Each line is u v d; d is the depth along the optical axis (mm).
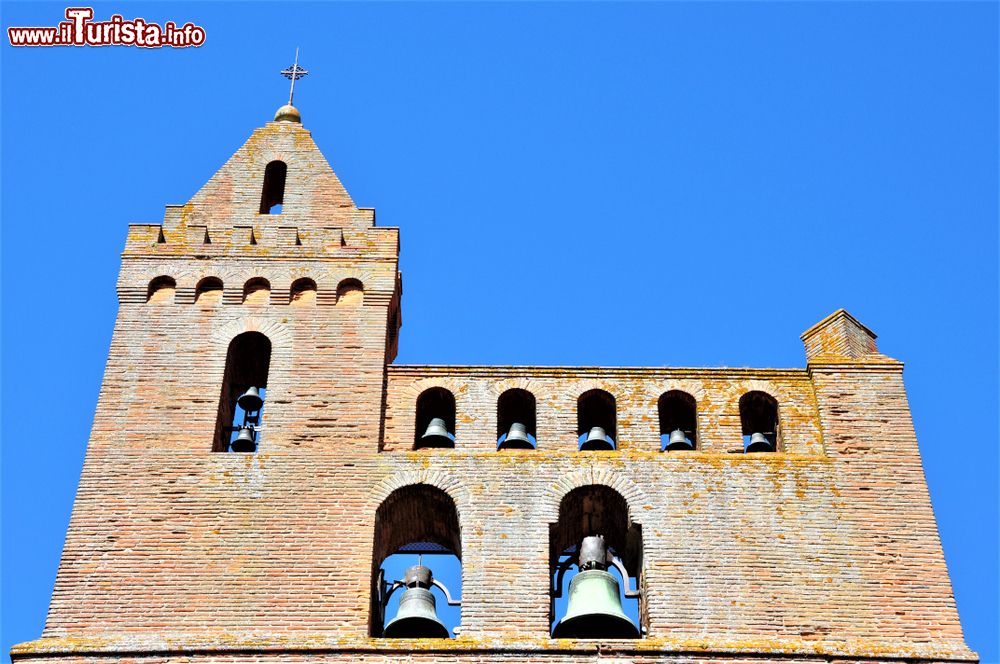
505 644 32406
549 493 35000
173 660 32125
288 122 43094
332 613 33000
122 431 35781
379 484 35031
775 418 37219
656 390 37188
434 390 37188
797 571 33812
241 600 33125
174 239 39469
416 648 32281
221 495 34781
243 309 38219
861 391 37031
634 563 35938
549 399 36938
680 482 35250
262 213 40844
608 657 32250
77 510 34469
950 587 33625
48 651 32094
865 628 32969
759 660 32312
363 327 37938
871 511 34844
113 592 33219
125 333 37562
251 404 37688
